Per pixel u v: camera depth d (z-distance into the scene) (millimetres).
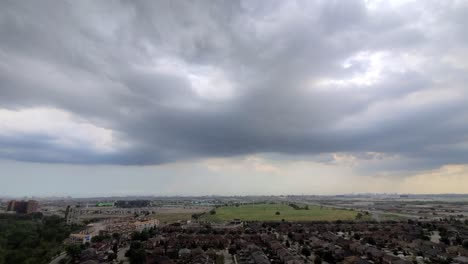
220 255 170000
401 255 168875
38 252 174000
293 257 153375
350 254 165250
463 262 150125
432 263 152750
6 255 163875
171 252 172125
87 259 162000
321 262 148875
